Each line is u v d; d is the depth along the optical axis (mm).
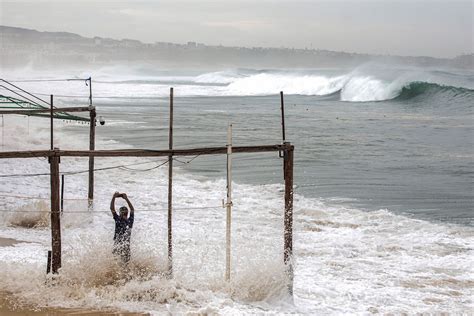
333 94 86688
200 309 11578
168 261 13141
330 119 54719
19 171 27656
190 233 18688
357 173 29391
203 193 25141
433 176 28781
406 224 20469
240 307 12125
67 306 11602
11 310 11250
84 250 13977
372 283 14828
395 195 24797
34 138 37312
